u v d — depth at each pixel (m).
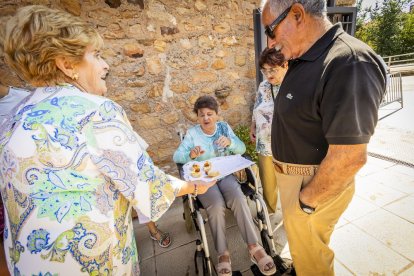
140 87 2.53
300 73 1.08
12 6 1.98
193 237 2.29
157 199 0.94
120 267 0.90
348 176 0.99
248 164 1.81
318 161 1.18
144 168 0.88
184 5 2.54
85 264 0.78
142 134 2.65
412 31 24.55
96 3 2.20
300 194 1.22
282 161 1.31
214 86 2.90
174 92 2.71
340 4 3.34
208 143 2.17
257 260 1.67
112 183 0.85
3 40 0.76
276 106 1.24
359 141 0.92
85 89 0.90
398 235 2.00
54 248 0.73
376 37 27.02
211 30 2.73
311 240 1.33
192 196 1.76
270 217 2.44
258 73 2.93
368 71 0.89
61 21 0.75
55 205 0.73
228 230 2.31
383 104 6.36
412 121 4.94
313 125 1.09
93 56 0.88
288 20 1.06
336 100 0.92
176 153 2.16
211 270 1.72
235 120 3.14
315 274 1.44
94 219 0.78
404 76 13.61
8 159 0.75
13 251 0.77
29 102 0.80
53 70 0.80
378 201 2.45
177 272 1.94
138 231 2.43
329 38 1.02
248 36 2.97
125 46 2.38
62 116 0.75
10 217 0.77
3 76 2.05
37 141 0.73
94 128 0.78
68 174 0.75
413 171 2.94
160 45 2.53
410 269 1.70
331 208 1.25
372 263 1.78
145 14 2.40
